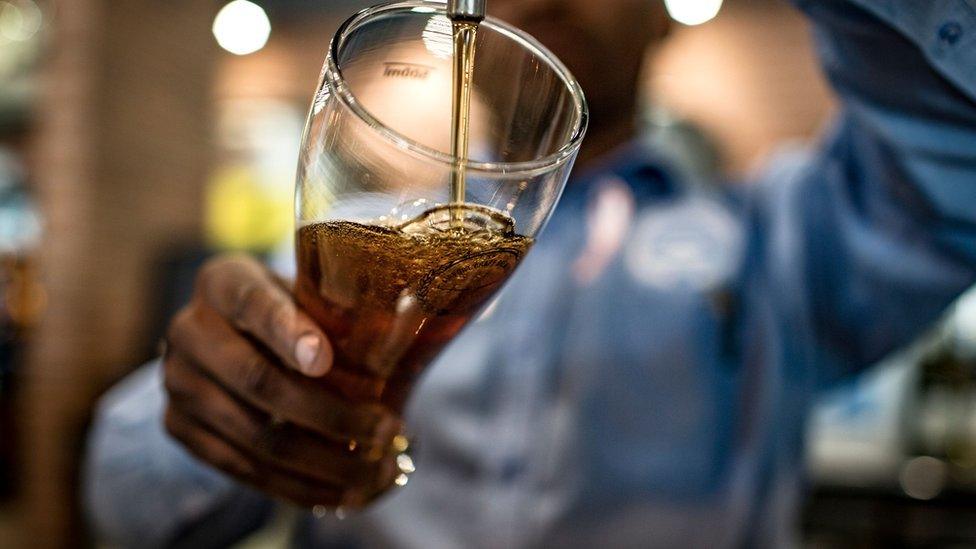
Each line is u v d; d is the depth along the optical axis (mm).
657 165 837
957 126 510
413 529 728
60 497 1836
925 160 545
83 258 1868
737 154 2441
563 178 372
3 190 1961
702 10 1742
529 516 730
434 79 375
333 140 357
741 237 794
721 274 772
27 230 1919
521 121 380
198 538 669
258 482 427
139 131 1995
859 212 700
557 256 798
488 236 361
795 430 767
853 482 1297
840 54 503
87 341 1893
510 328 770
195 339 409
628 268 788
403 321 379
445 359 761
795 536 798
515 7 623
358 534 733
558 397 752
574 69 648
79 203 1861
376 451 417
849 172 703
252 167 2283
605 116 719
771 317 756
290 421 406
